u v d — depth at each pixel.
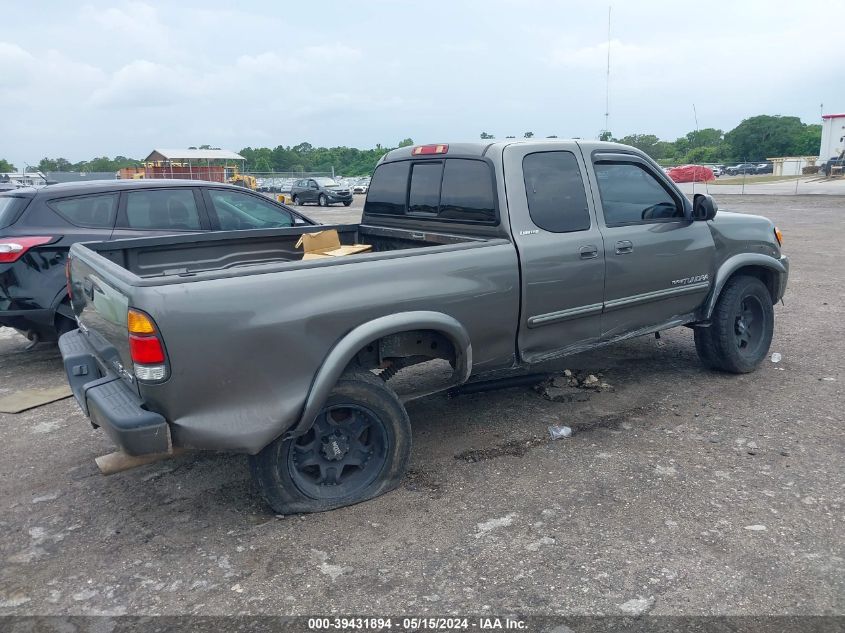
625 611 2.73
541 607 2.77
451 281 3.79
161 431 3.05
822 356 6.02
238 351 3.13
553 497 3.65
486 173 4.27
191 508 3.67
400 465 3.74
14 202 6.05
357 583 2.97
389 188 5.25
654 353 6.21
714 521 3.36
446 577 2.99
